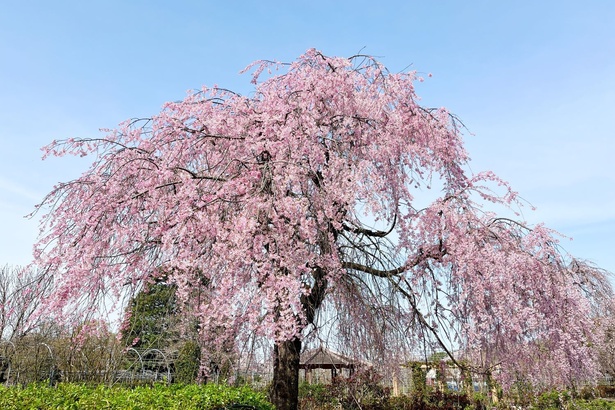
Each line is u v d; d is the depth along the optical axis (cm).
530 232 617
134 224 515
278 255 461
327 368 1145
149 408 502
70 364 807
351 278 596
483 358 606
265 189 493
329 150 584
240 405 589
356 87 640
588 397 1236
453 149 668
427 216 584
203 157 604
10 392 488
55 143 538
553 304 593
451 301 602
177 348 875
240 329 523
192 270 491
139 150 552
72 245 482
